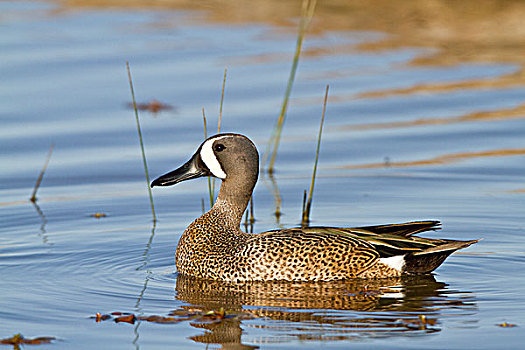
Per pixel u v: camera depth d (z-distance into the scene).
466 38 30.84
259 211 16.19
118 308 11.22
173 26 32.44
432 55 28.73
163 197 17.25
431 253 12.22
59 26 31.98
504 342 9.90
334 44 30.05
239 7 36.22
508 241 14.08
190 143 20.52
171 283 12.35
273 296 11.64
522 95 24.20
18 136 21.00
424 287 11.95
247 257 12.30
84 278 12.54
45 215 16.00
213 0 37.50
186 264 12.79
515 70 26.80
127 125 21.88
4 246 14.11
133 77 25.67
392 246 12.17
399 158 19.55
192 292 11.89
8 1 37.38
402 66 27.39
